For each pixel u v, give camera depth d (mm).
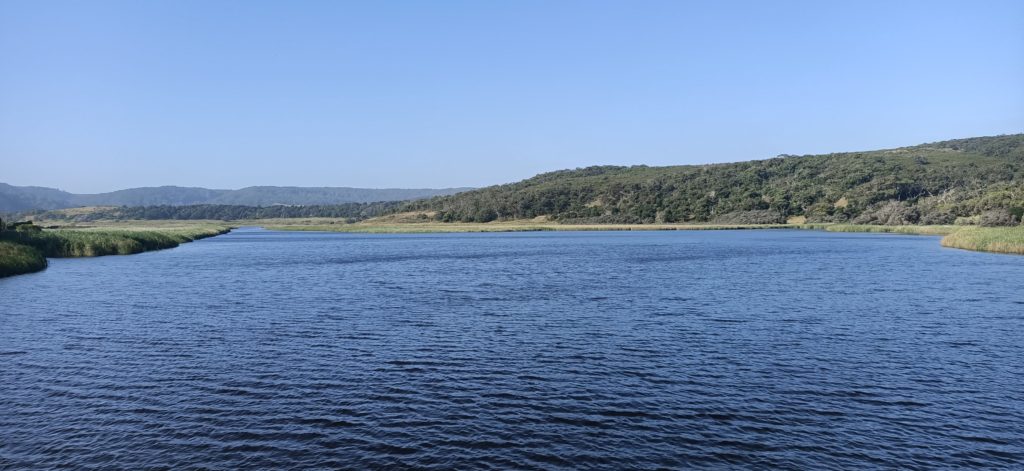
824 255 89062
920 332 33531
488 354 28938
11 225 97625
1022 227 106438
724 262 78125
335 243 143625
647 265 74500
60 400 22344
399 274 65750
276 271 69500
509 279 59844
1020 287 51062
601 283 55812
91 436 19094
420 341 31625
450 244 134875
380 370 26250
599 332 33750
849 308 41219
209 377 25172
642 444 18625
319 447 18328
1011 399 22422
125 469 16953
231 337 32625
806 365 26906
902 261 77375
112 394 23016
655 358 28156
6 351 29469
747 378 25000
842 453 18031
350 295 48625
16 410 21312
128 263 79875
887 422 20297
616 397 22750
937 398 22578
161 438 18953
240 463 17312
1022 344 30688
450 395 22969
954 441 18859
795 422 20312
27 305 43188
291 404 21953
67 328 35000
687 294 48156
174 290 51656
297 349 29922
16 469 16891
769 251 99000
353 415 20891
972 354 28719
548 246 120812
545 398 22641
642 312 40031
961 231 108062
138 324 36219
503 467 17109
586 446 18469
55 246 90688
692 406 21781
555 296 47531
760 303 43438
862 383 24312
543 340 31812
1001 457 17797
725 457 17750
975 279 56844
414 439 18906
